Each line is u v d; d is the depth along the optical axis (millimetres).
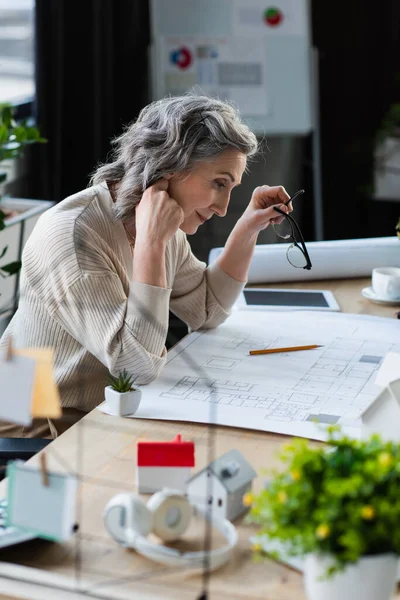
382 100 4145
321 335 1779
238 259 1860
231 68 3939
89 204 1677
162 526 1002
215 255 2174
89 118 3631
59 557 990
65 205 1671
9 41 3559
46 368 933
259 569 978
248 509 1094
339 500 816
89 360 1624
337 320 1867
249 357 1659
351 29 4059
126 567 973
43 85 3492
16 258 3008
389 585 852
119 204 1661
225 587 942
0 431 1584
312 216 4305
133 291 1546
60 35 3471
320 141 4234
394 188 4250
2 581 944
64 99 3584
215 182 1627
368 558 825
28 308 1659
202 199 1639
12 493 956
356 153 4242
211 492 1062
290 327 1827
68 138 3639
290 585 948
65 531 938
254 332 1801
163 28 3910
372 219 4316
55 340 1633
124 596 920
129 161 1664
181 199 1643
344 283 2146
